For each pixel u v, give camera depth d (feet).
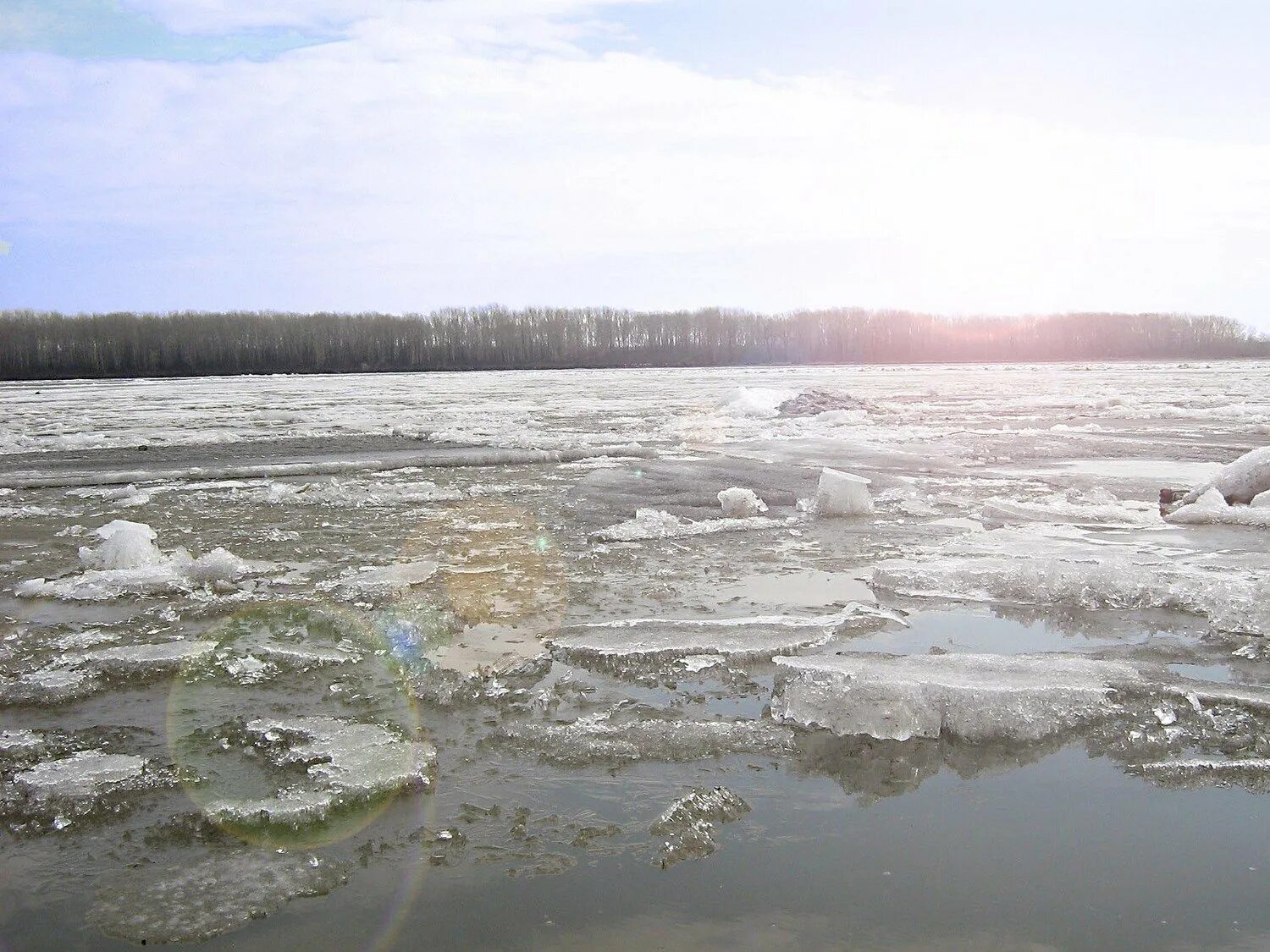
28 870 11.69
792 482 42.60
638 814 12.85
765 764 14.34
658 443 62.34
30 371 251.39
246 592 23.86
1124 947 10.14
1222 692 16.74
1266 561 26.20
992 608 22.25
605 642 19.40
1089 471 46.24
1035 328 356.79
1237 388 125.80
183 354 268.41
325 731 15.39
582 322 330.54
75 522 34.76
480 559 27.37
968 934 10.35
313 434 71.97
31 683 17.51
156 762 14.43
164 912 10.78
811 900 10.94
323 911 10.81
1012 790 13.62
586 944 10.16
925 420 78.54
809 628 20.29
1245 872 11.61
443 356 308.19
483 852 11.91
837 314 348.38
